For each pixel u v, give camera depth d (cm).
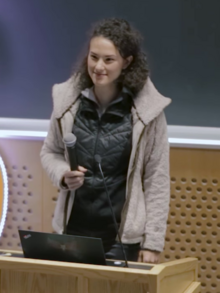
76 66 440
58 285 326
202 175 600
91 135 420
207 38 591
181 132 600
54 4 626
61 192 436
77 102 429
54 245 341
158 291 301
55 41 632
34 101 649
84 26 621
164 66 604
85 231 425
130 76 414
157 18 598
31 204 652
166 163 427
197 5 588
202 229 609
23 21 637
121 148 416
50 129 448
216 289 613
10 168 651
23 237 347
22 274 331
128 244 425
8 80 653
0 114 661
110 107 420
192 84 602
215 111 600
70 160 384
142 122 415
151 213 425
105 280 315
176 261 342
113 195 419
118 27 402
